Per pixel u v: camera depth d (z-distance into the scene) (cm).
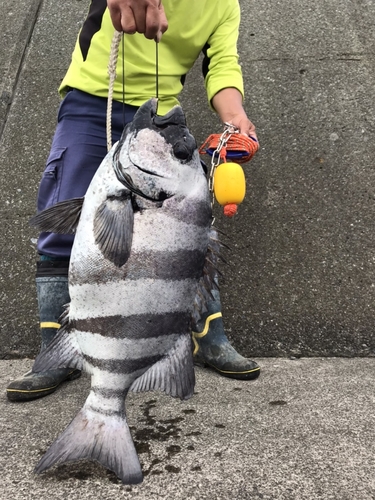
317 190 273
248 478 130
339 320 235
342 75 317
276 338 232
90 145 199
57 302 192
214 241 134
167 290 124
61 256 191
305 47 333
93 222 123
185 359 132
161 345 127
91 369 127
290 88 312
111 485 128
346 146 287
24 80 319
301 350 228
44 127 297
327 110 301
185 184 123
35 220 133
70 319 130
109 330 124
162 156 120
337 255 253
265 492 125
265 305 241
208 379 198
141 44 203
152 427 157
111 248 120
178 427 157
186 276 126
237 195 155
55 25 347
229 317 238
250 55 330
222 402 175
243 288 246
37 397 181
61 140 200
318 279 247
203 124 297
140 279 121
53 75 319
